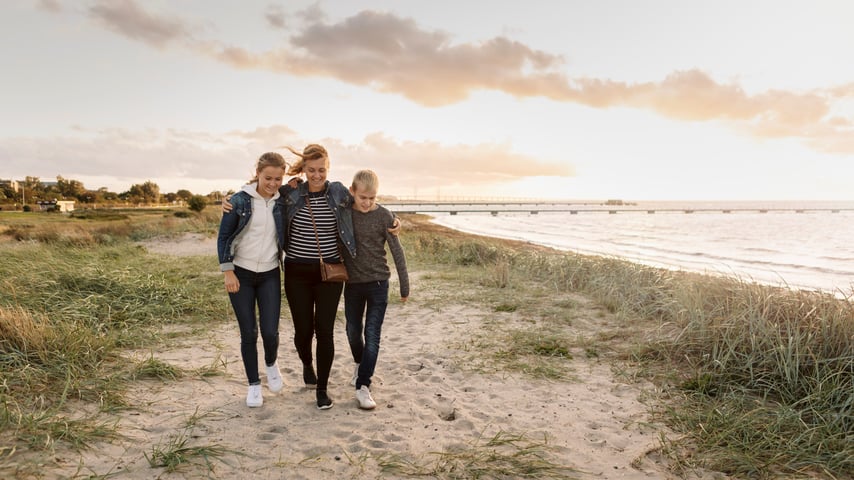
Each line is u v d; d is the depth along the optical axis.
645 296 6.69
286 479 2.50
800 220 69.94
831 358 3.73
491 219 69.56
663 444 2.93
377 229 3.50
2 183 127.50
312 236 3.36
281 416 3.30
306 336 3.57
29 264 7.80
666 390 3.83
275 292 3.45
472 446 2.93
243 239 3.34
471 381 4.15
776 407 3.38
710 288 5.73
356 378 3.89
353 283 3.57
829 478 2.56
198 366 4.26
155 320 5.77
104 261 10.25
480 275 9.68
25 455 2.46
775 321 4.43
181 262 11.16
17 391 3.17
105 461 2.53
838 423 3.05
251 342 3.40
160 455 2.59
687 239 28.61
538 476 2.59
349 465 2.67
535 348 4.99
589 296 7.69
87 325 5.10
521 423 3.29
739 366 3.93
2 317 3.88
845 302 4.39
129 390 3.54
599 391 3.90
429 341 5.39
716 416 3.24
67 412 3.05
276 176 3.25
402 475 2.58
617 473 2.63
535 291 8.02
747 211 130.25
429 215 83.75
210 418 3.18
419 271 10.66
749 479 2.57
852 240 28.67
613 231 37.66
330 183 3.46
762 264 16.42
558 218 76.56
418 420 3.32
